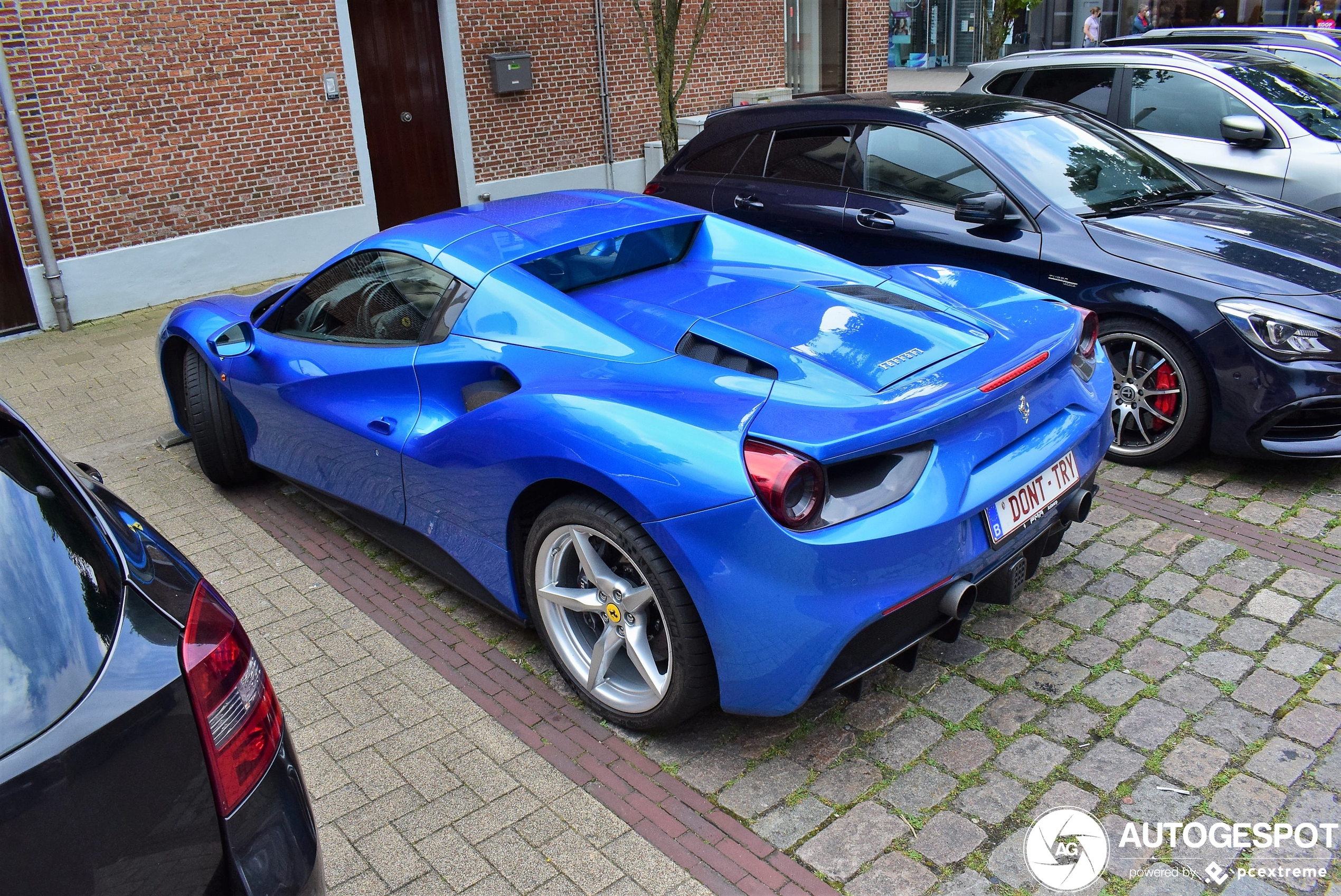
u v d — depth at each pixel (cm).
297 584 388
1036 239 465
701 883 237
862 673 256
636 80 1200
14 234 798
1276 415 405
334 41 950
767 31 1327
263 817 167
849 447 239
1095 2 2483
